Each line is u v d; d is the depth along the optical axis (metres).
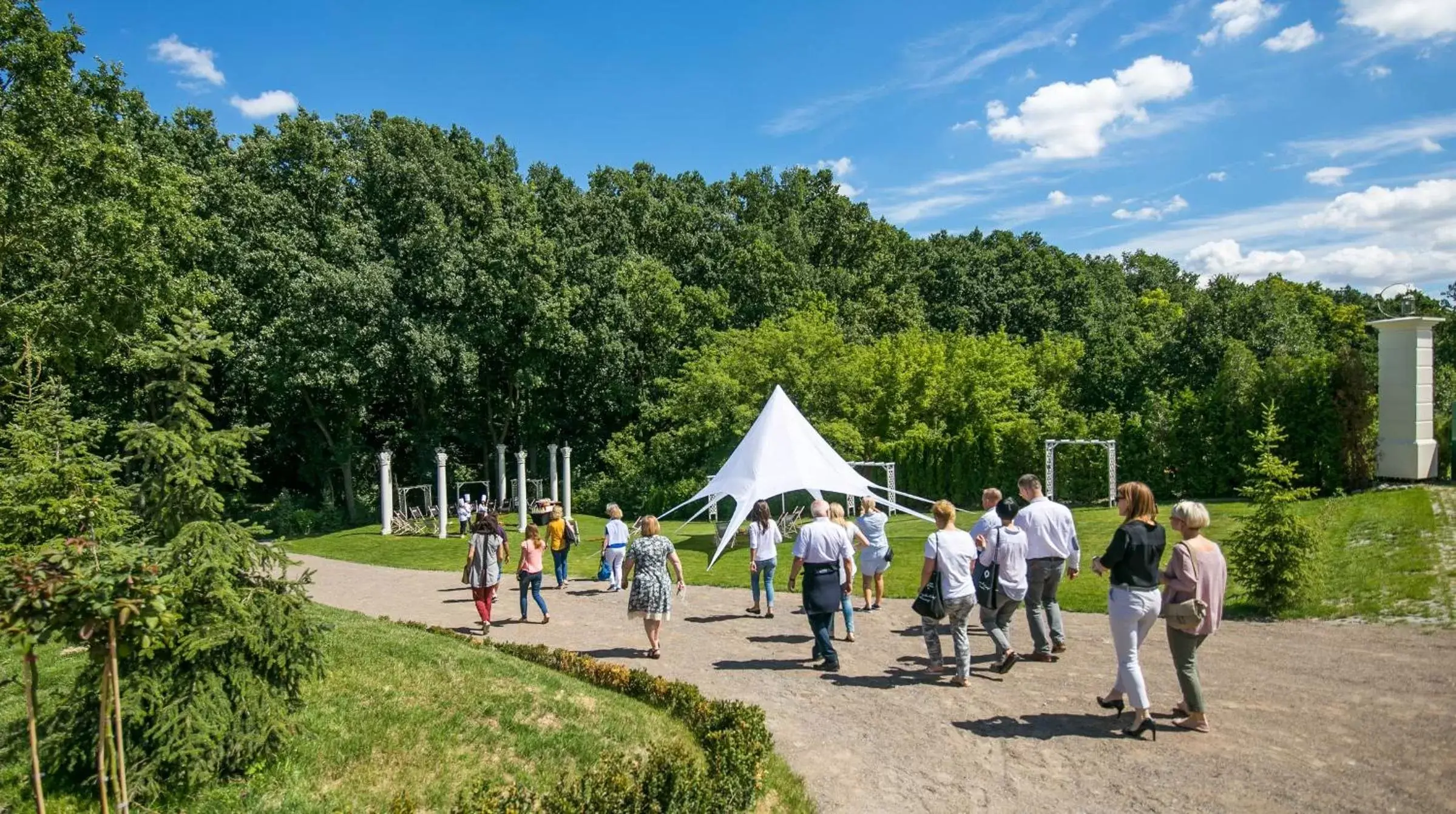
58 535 8.94
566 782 5.46
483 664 7.87
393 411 40.38
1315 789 5.04
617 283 37.06
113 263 19.84
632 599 9.16
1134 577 6.10
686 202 49.59
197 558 5.13
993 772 5.64
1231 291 37.88
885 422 30.70
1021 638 9.31
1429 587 9.56
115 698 4.36
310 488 40.88
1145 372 34.06
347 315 30.59
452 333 32.34
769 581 11.21
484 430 40.50
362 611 12.94
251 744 5.21
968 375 30.12
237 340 30.69
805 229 51.94
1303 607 9.47
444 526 25.36
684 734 6.35
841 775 5.77
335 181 32.84
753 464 17.36
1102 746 5.93
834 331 32.16
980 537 8.10
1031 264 58.28
